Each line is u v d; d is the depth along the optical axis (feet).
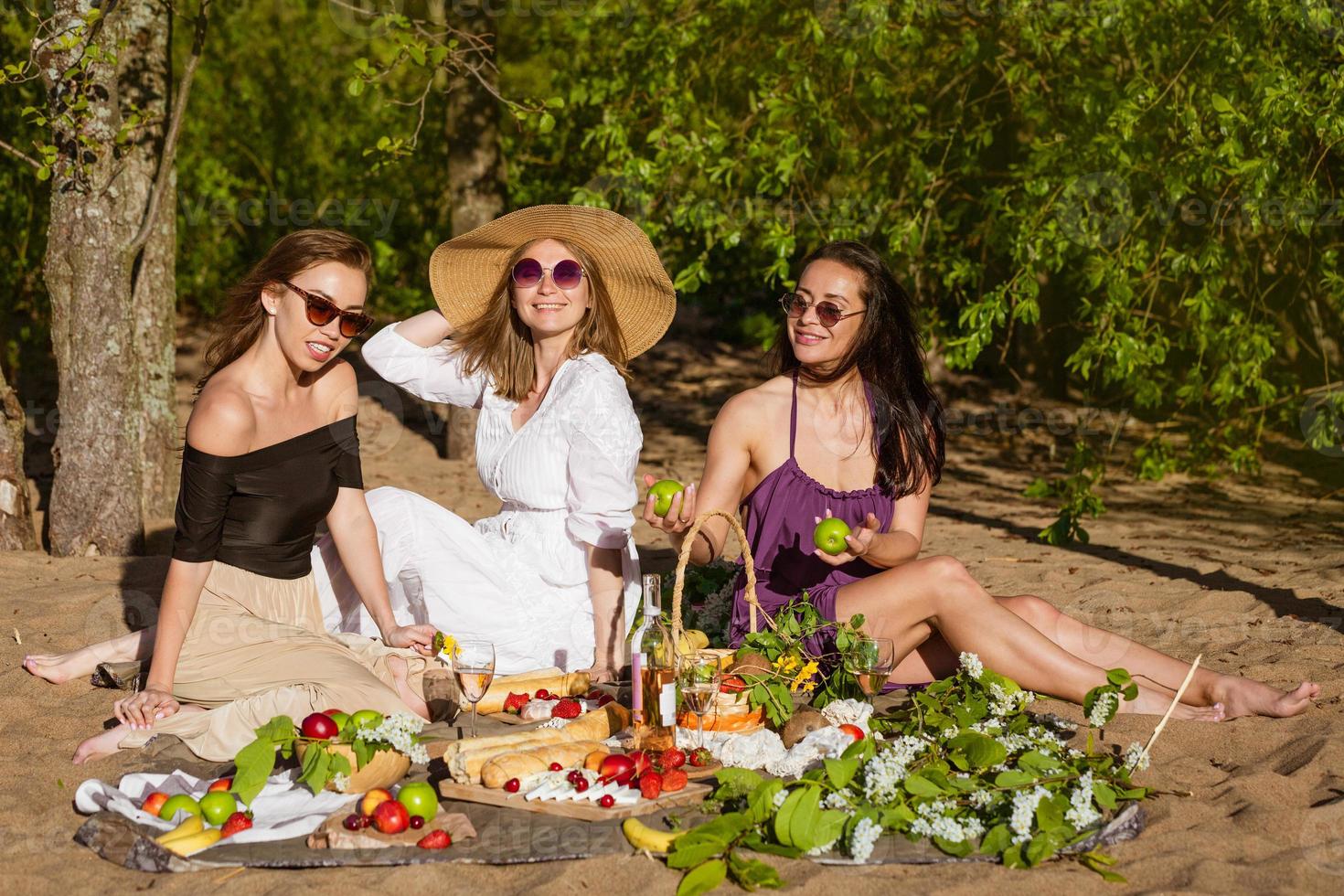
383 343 13.92
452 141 30.37
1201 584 18.93
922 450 12.66
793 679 11.58
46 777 10.72
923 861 9.07
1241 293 28.55
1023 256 24.56
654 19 26.86
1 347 34.45
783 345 13.50
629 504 12.85
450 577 13.01
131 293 19.90
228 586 11.84
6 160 35.68
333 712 10.37
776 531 12.60
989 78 27.78
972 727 10.86
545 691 12.28
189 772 10.79
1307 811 9.68
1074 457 23.11
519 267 13.00
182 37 42.75
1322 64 23.13
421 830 9.32
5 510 20.12
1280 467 31.17
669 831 9.32
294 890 8.52
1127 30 23.29
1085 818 9.45
